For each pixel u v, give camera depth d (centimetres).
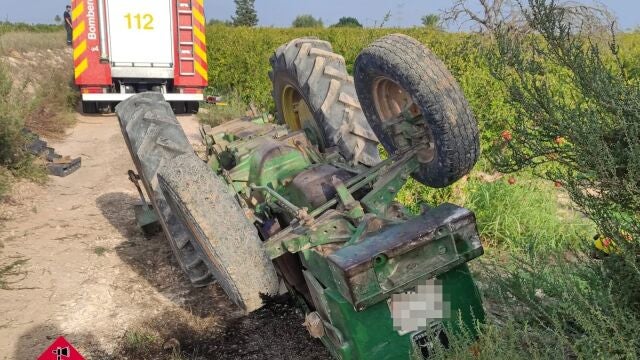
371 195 315
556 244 489
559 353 262
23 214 597
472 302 275
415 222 264
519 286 314
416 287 262
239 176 384
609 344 245
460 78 802
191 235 326
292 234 292
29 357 350
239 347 356
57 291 433
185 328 381
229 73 1437
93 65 1125
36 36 2109
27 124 930
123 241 531
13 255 495
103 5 1110
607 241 286
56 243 523
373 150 452
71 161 766
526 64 310
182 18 1153
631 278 269
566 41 282
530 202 539
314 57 490
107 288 438
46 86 1207
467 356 249
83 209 620
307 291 346
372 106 347
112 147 907
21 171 685
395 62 297
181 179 280
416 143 325
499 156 316
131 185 713
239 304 295
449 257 261
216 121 1129
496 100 720
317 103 471
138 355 354
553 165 590
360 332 253
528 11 300
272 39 1611
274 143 394
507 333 289
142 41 1143
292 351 350
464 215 262
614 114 262
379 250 245
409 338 261
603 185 260
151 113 438
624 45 1301
